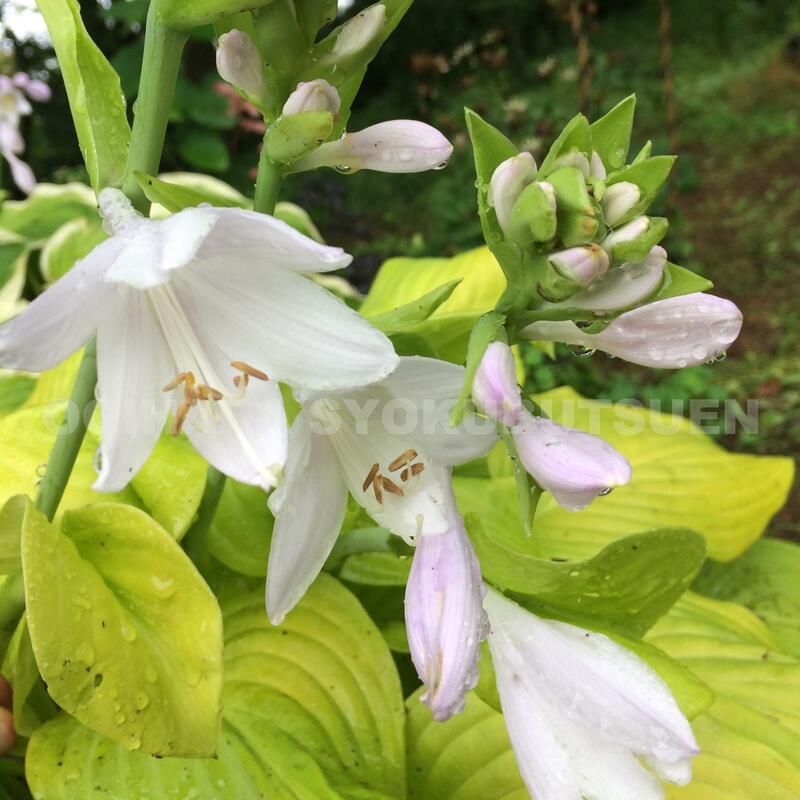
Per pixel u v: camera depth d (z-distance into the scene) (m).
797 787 0.23
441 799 0.23
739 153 1.40
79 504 0.24
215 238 0.15
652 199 0.16
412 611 0.16
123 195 0.17
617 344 0.17
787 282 1.03
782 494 0.34
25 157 1.14
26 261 0.49
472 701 0.24
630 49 1.88
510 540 0.29
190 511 0.23
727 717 0.24
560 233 0.15
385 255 1.11
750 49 1.86
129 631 0.18
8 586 0.19
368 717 0.23
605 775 0.17
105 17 1.01
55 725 0.21
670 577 0.20
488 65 1.38
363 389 0.17
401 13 0.18
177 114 0.96
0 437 0.25
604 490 0.15
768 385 0.82
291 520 0.17
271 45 0.17
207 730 0.17
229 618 0.25
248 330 0.16
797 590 0.35
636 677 0.18
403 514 0.17
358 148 0.18
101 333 0.16
